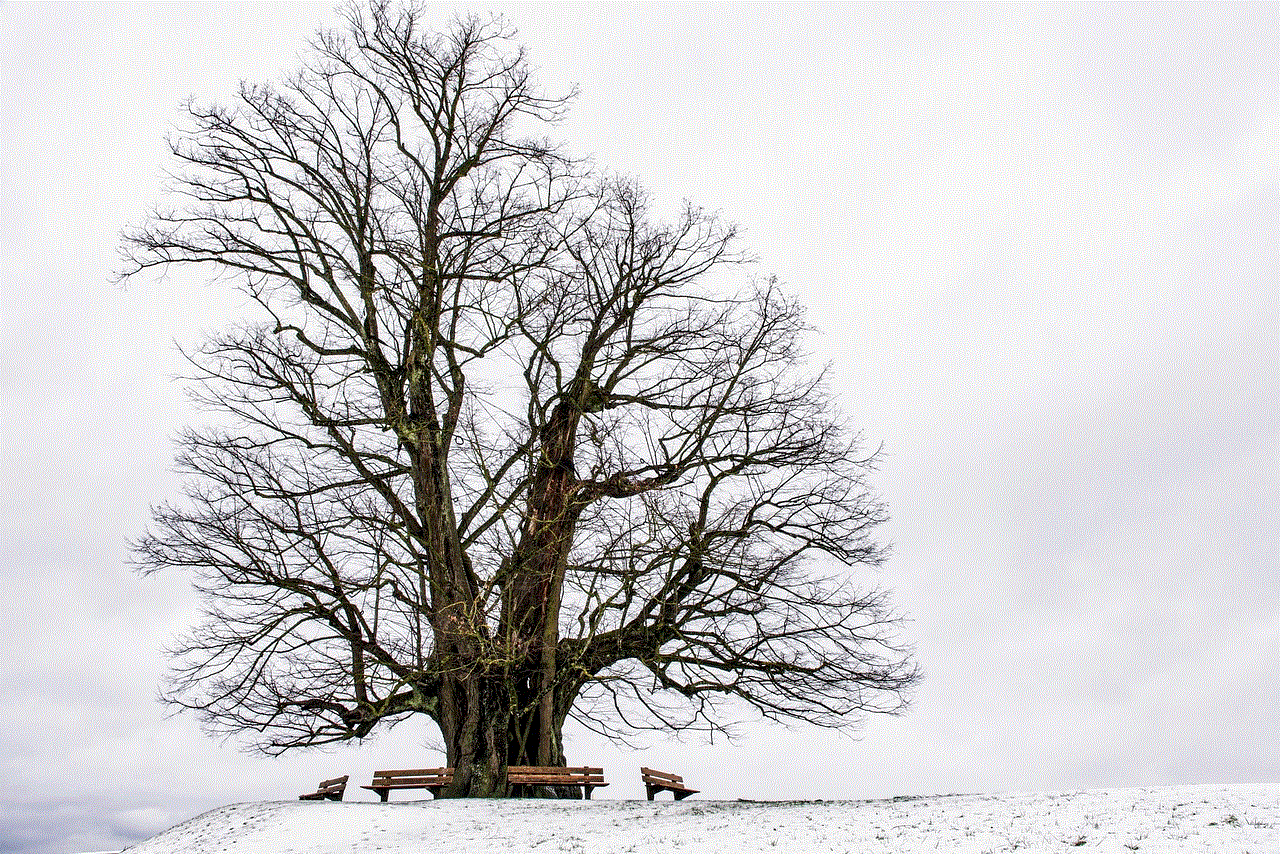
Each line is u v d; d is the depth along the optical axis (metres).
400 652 24.33
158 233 25.83
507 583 23.50
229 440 24.42
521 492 25.34
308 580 23.58
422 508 24.84
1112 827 14.14
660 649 24.00
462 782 23.42
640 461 24.77
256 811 22.70
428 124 27.59
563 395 26.48
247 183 26.50
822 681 23.28
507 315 26.08
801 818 17.73
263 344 24.52
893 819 16.72
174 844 21.28
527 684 24.73
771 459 25.06
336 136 27.17
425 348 24.97
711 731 23.48
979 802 17.91
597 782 23.59
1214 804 15.09
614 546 22.59
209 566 23.48
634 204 27.34
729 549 23.33
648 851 15.74
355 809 21.70
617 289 27.09
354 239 26.08
